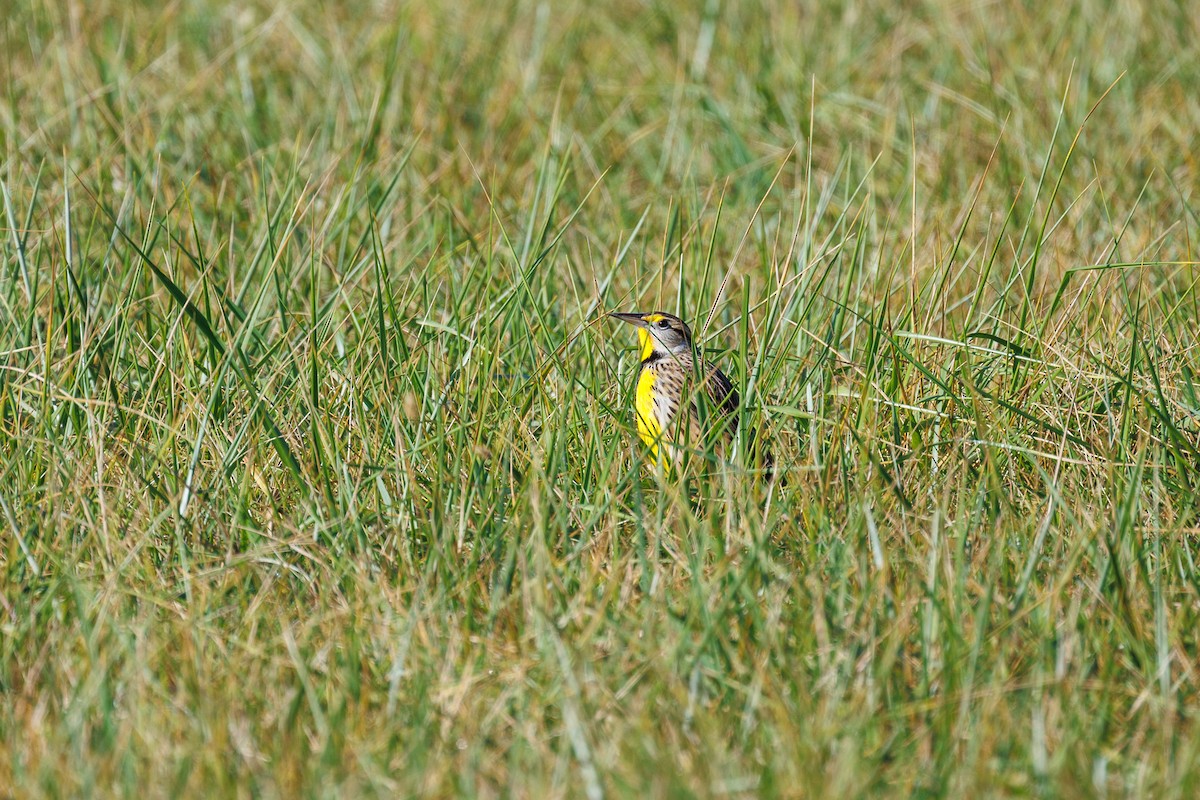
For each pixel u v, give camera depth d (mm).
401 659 7375
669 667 7410
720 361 11680
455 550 8656
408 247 13484
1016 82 17672
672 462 9844
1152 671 7516
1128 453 9570
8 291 11477
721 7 20562
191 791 6469
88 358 10406
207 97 17078
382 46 19141
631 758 6664
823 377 10391
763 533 8445
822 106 17281
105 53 18188
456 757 6859
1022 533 8805
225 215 13992
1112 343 10672
